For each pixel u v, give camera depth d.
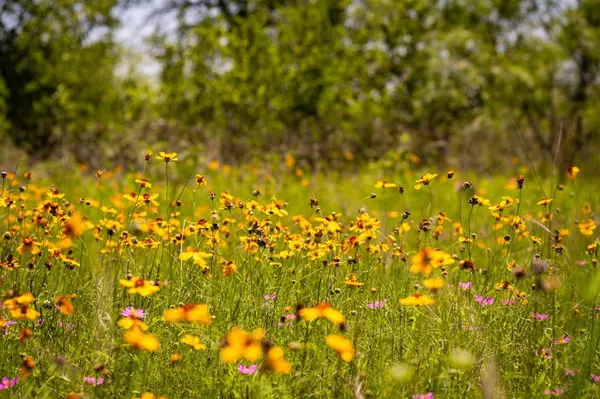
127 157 12.52
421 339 2.75
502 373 2.59
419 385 2.40
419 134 15.80
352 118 15.27
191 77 14.37
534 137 15.56
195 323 2.64
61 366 2.32
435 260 2.33
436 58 17.84
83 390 2.33
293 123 15.06
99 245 4.33
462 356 2.39
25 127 18.27
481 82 17.27
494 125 15.74
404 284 3.35
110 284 2.86
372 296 3.23
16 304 2.33
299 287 3.27
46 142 17.25
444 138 16.02
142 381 2.36
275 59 14.91
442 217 3.81
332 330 2.79
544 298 3.17
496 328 2.96
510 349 2.82
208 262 3.49
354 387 2.35
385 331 2.87
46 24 18.28
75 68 16.77
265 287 3.27
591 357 2.54
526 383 2.57
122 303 3.00
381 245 3.53
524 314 3.09
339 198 7.69
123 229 4.02
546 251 4.24
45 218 3.57
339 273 3.38
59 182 8.45
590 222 4.05
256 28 15.44
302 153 13.23
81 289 3.23
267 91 14.57
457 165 14.25
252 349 2.11
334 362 2.61
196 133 13.36
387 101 16.22
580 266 3.83
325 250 3.29
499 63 18.11
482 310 3.06
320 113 14.88
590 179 6.74
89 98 15.89
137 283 2.29
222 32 14.62
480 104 17.52
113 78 16.50
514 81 17.14
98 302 2.80
